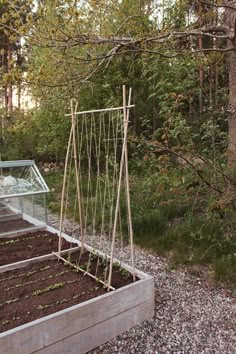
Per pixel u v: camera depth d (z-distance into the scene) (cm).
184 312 243
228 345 206
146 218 390
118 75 573
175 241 357
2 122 880
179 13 442
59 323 190
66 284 243
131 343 210
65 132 658
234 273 284
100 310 207
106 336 211
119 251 354
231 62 382
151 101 581
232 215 306
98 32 401
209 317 237
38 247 314
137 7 487
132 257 246
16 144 877
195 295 267
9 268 268
